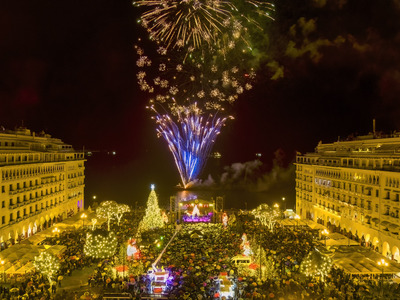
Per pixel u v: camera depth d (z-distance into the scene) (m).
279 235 78.75
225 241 77.56
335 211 91.44
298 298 48.62
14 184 77.44
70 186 107.25
